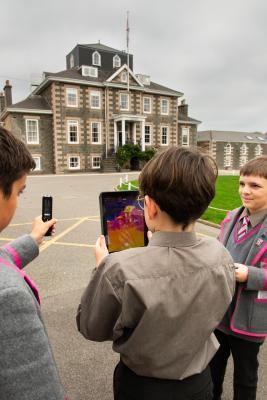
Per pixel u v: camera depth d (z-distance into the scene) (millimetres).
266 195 1774
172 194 1065
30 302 783
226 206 11086
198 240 1184
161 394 1131
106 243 1675
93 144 32469
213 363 1998
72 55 38031
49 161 31000
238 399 1883
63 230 7824
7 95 36312
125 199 1700
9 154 861
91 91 31859
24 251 1528
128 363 1142
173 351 1075
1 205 892
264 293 1715
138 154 33156
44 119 30484
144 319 1004
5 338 719
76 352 2867
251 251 1777
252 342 1808
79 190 16500
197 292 1062
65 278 4574
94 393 2396
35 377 744
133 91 34062
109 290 1034
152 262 1048
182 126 39125
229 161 54312
